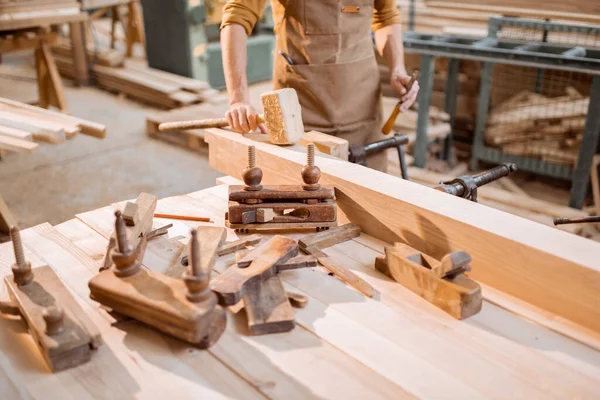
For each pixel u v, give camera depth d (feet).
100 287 3.87
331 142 6.42
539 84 14.40
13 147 8.64
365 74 8.08
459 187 5.56
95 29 28.30
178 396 3.32
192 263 3.61
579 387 3.41
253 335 3.84
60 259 4.81
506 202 12.62
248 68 21.59
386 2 8.38
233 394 3.34
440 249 4.75
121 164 15.40
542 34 13.61
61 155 15.98
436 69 16.05
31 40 16.97
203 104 18.25
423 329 3.92
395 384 3.41
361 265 4.76
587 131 11.97
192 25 19.27
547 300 4.13
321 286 4.42
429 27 16.97
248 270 4.30
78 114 19.27
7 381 3.36
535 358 3.65
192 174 14.84
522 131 14.02
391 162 14.21
